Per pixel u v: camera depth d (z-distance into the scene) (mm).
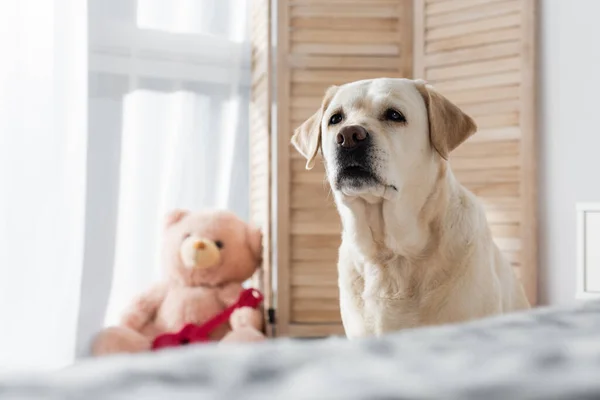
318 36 2977
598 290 2354
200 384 353
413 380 347
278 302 2926
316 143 1970
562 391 317
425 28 2967
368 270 1797
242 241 2967
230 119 3404
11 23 2902
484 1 2816
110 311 3109
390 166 1698
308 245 2949
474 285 1710
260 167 3180
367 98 1804
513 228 2744
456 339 487
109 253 3094
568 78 2682
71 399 320
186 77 3299
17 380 358
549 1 2742
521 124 2730
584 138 2635
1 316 2893
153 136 3227
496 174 2787
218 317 2801
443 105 1832
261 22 3168
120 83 3141
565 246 2680
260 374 373
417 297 1726
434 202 1749
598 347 422
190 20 3314
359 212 1771
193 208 3309
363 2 2984
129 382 354
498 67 2787
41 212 2965
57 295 2975
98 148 3086
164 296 2918
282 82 2955
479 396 315
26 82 2930
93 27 3066
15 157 2918
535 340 474
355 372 371
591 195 2609
